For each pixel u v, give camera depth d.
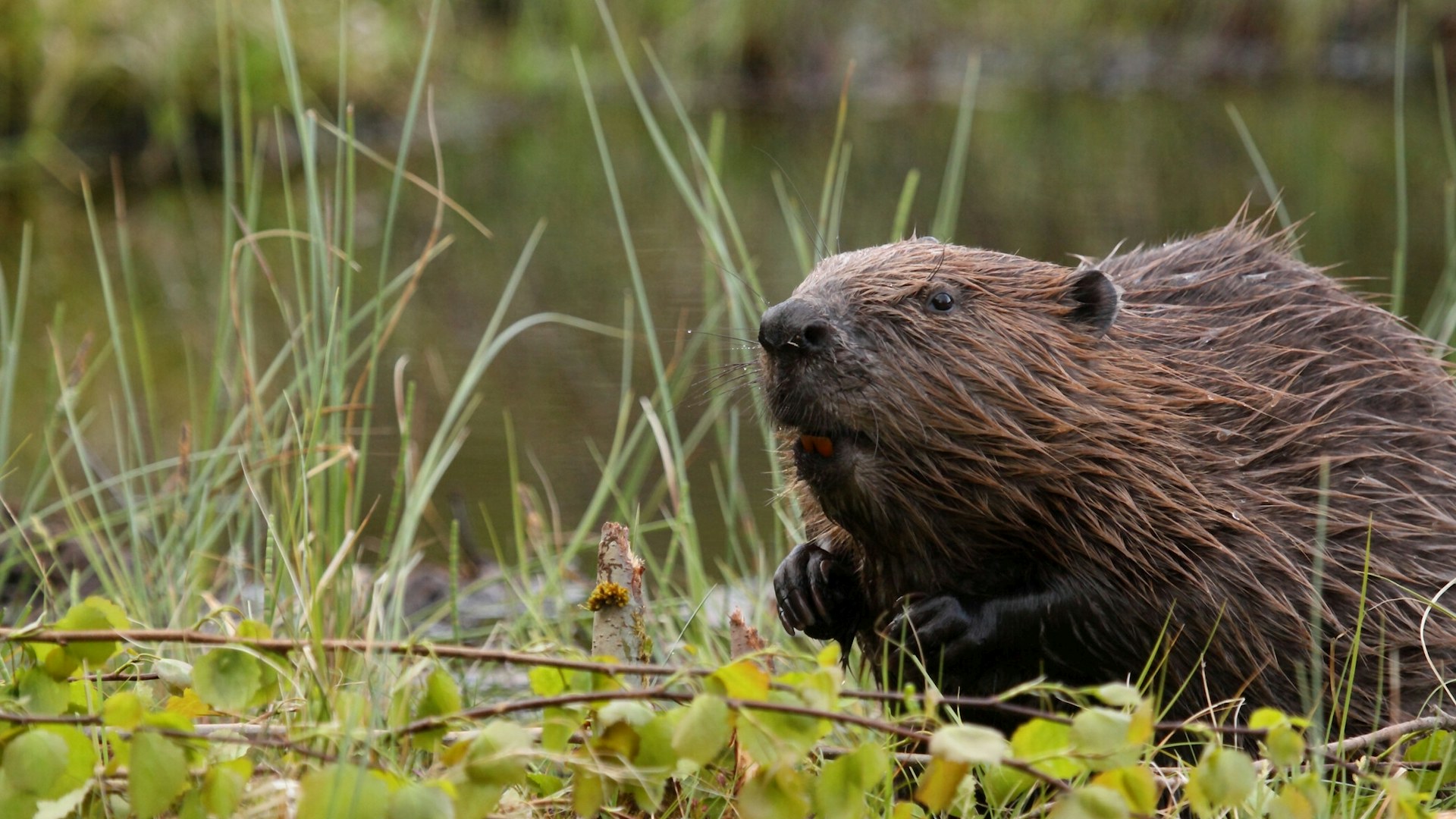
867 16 32.31
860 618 6.71
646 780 4.47
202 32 22.53
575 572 9.16
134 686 5.57
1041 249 15.83
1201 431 6.34
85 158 21.64
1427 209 17.66
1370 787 5.56
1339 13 31.64
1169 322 6.70
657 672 4.44
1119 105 27.36
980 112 26.86
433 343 14.00
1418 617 6.41
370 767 4.55
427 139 24.62
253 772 4.72
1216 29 32.78
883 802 5.19
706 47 30.39
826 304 5.89
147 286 16.03
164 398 12.57
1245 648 6.11
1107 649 6.10
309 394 9.51
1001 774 4.86
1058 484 5.95
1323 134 23.31
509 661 4.57
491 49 28.72
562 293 15.20
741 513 9.40
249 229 8.24
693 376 12.48
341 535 7.35
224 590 8.59
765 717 4.29
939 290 5.99
